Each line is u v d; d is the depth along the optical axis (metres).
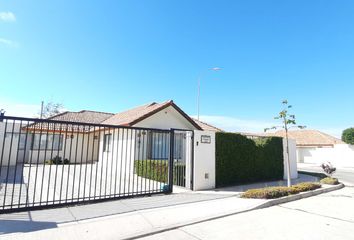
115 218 5.97
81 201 7.36
